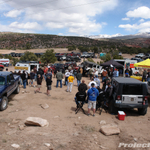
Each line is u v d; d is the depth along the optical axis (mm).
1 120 6223
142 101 7102
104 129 5531
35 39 150375
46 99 9906
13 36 159750
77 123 6203
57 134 5312
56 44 140875
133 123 6469
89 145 4652
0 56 51188
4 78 8148
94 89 7043
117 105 7086
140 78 14375
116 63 19750
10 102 8852
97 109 8352
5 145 4430
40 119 6086
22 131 5398
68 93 11883
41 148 4363
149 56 51875
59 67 24344
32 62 20016
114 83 8117
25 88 13039
